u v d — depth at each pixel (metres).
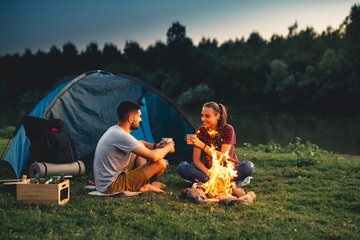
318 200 3.67
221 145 4.09
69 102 5.33
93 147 5.28
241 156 7.06
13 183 3.74
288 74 48.50
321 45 60.84
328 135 18.64
